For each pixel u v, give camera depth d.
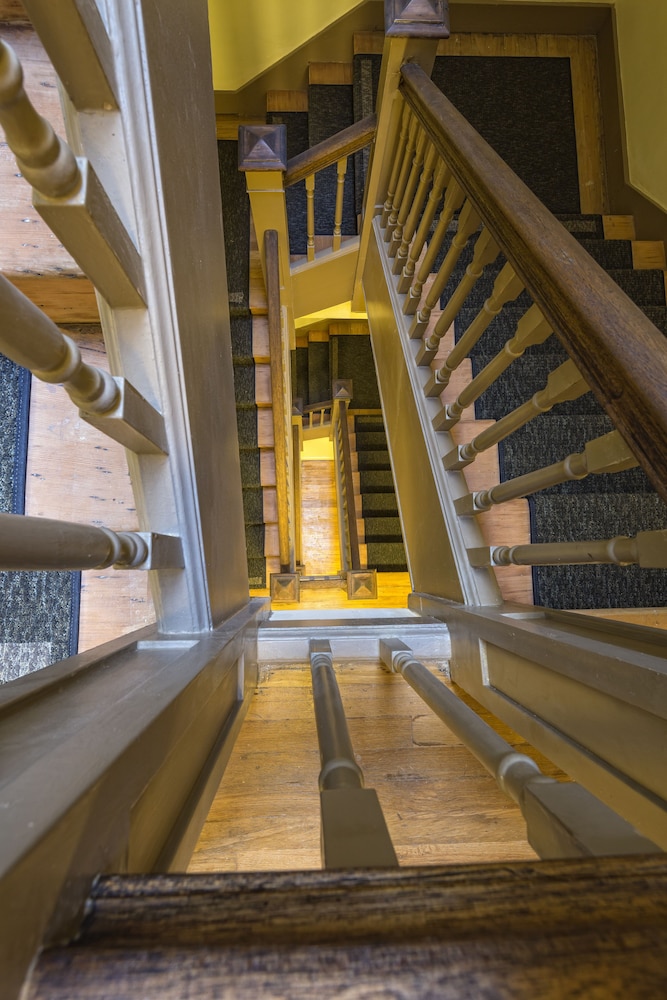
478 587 1.40
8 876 0.23
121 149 0.72
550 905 0.29
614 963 0.26
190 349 0.90
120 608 1.16
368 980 0.25
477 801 1.10
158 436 0.79
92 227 0.57
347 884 0.31
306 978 0.25
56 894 0.27
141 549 0.69
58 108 0.93
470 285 1.38
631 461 0.74
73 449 1.16
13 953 0.24
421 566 1.88
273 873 0.32
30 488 1.14
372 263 2.61
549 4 3.55
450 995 0.24
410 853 1.04
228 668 0.90
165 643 0.83
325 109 3.74
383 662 1.36
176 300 0.82
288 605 2.87
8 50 0.37
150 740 0.45
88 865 0.31
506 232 0.81
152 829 0.50
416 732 1.23
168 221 0.80
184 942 0.27
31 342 0.43
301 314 3.45
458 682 1.35
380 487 4.64
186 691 0.58
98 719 0.45
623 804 0.68
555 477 0.94
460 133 1.11
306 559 6.05
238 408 2.80
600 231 3.26
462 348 1.43
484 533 1.62
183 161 0.92
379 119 1.92
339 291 3.29
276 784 1.13
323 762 0.56
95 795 0.33
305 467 6.38
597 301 0.59
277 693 1.37
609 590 1.59
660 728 0.62
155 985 0.25
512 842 1.06
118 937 0.28
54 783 0.32
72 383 0.54
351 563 3.70
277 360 2.51
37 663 1.13
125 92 0.70
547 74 3.74
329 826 0.40
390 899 0.29
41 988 0.25
